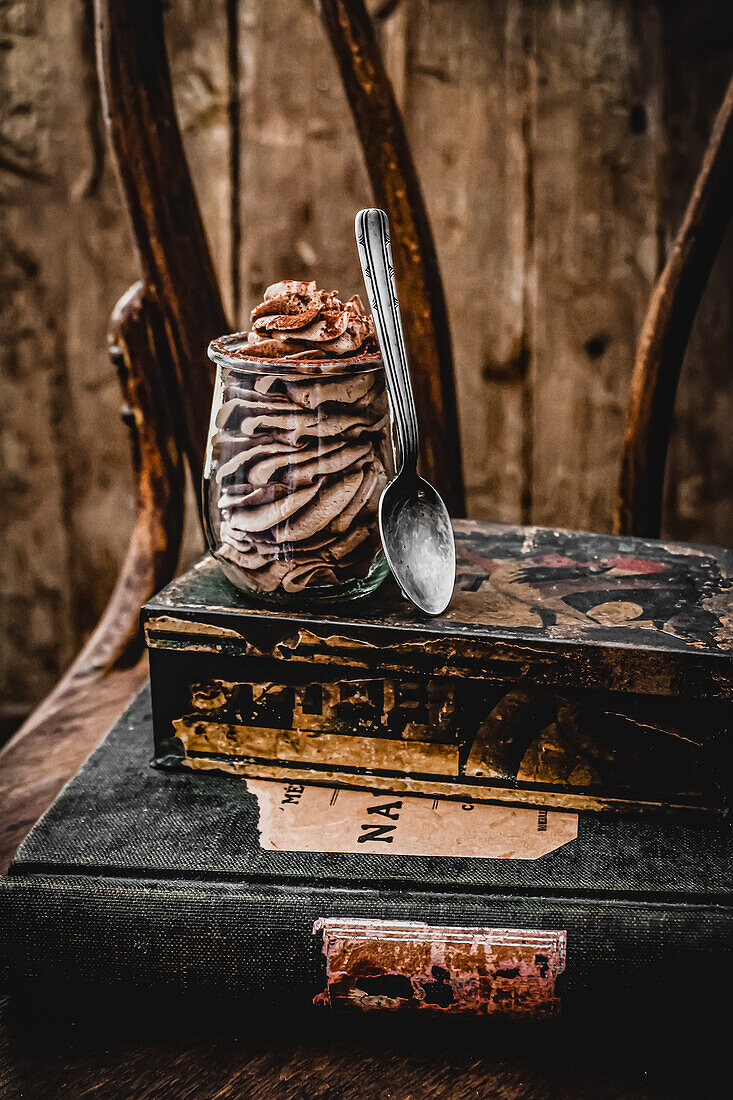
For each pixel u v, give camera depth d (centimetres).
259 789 58
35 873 54
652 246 89
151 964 54
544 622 56
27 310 95
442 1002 53
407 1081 52
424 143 88
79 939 54
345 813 57
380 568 58
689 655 54
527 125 87
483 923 53
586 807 56
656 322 70
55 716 70
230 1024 54
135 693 70
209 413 72
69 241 93
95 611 105
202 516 61
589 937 53
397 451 61
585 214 88
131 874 54
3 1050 53
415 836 55
